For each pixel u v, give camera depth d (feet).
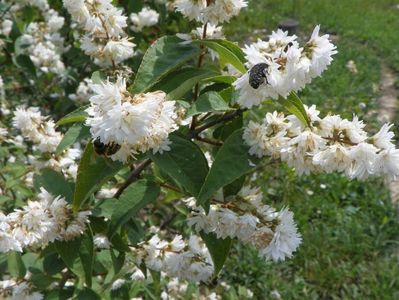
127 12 1.93
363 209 2.47
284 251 0.82
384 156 0.75
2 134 1.42
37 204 0.89
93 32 0.95
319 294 2.02
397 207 2.51
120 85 0.68
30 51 1.95
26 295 1.04
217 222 0.84
